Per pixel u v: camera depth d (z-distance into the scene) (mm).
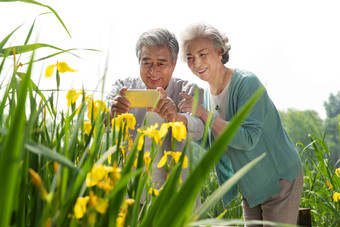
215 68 2473
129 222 779
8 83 855
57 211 580
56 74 945
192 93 2322
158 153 2002
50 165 795
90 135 851
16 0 1011
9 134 454
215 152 536
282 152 2453
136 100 1878
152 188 927
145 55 2236
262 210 2596
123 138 1027
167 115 1912
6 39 1017
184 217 551
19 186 623
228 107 2498
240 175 565
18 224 620
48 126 957
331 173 3492
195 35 2461
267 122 2432
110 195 581
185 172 2049
